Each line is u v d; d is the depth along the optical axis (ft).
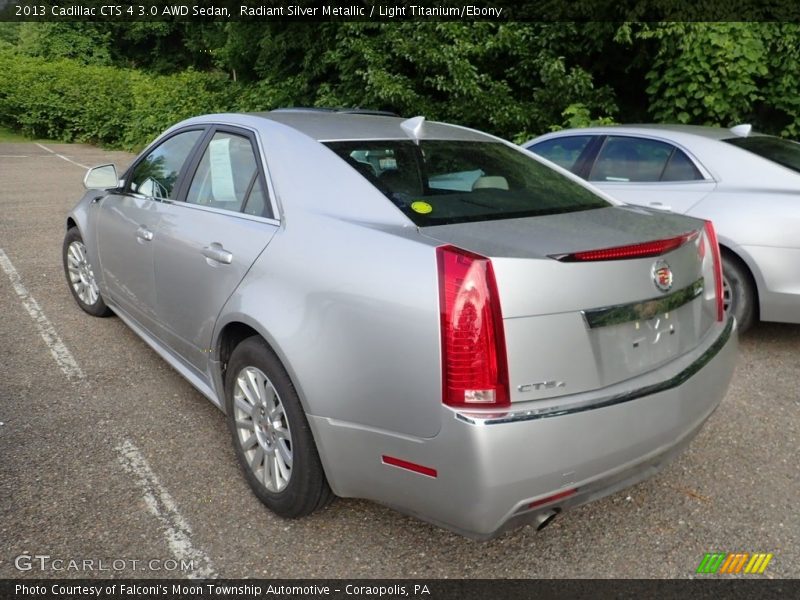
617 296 7.91
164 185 12.92
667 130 18.13
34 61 94.32
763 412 13.05
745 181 16.07
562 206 10.14
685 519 9.73
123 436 11.71
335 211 9.13
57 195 39.68
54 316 17.76
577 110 30.83
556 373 7.50
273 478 9.59
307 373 8.41
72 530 9.22
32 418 12.28
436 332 7.32
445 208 9.15
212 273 10.43
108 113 73.15
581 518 9.74
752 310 15.70
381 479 8.08
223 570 8.57
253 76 55.06
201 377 11.61
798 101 28.43
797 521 9.70
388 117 12.37
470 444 7.13
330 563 8.73
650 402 8.03
